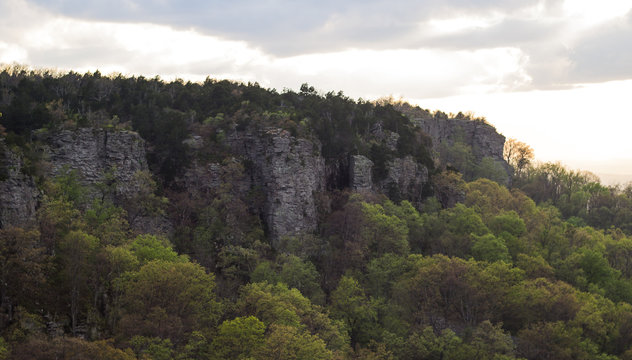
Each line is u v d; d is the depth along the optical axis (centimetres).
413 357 11012
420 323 12488
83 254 9800
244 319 9119
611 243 19275
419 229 17575
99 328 9381
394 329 12162
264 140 17112
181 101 19750
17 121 14350
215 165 16650
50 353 7012
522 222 18650
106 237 11331
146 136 16962
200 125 18012
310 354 8738
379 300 12888
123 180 14850
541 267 15500
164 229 14812
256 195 16700
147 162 16300
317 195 17612
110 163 14875
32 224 10438
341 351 10225
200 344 8875
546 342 11512
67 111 16025
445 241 16700
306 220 16812
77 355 6981
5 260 8988
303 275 13225
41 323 8750
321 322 10875
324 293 13800
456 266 13075
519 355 11662
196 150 16962
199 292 9662
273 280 13050
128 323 8600
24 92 16662
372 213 16312
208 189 16362
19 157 11300
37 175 12025
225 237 14962
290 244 15112
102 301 9844
